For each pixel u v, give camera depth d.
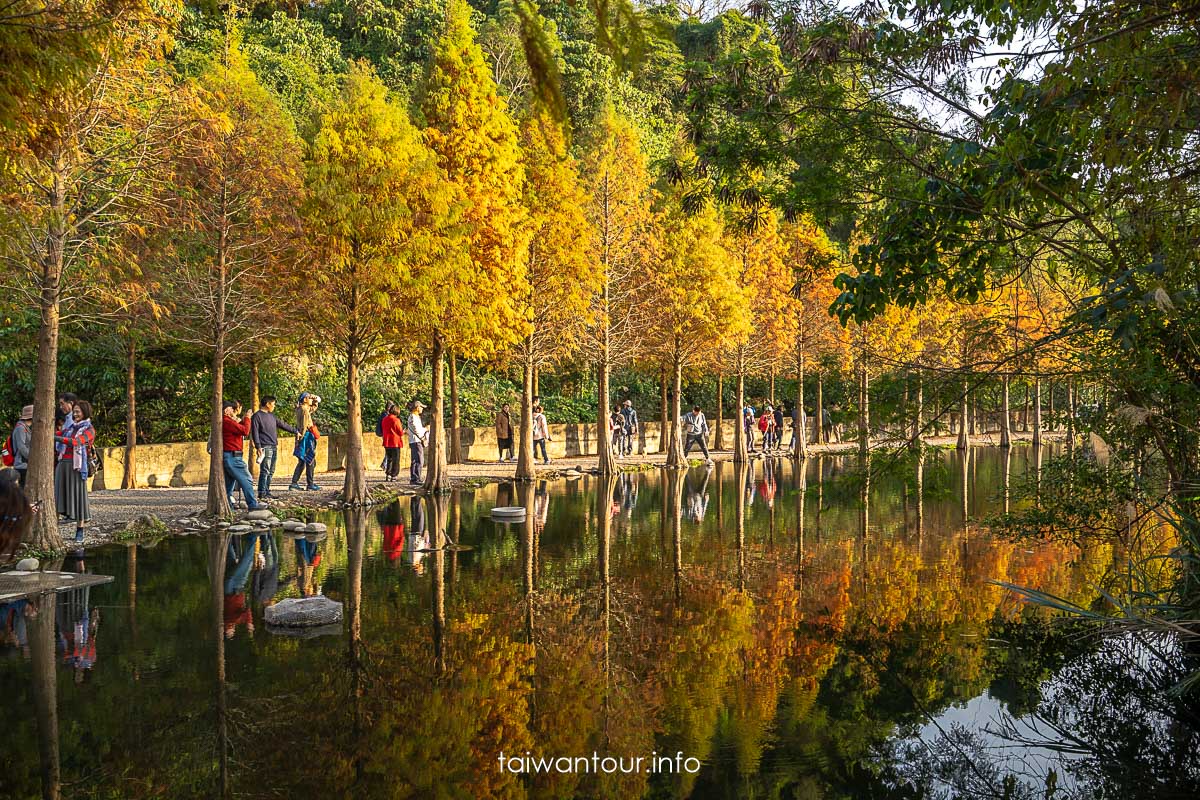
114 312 14.73
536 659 7.95
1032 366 8.62
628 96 45.97
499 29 44.72
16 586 10.30
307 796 5.10
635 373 41.66
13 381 22.86
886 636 8.84
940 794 5.20
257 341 18.70
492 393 35.09
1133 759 5.83
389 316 18.52
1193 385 6.89
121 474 20.92
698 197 9.31
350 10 46.25
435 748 5.85
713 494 22.25
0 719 6.25
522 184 24.39
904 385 8.45
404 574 11.59
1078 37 5.13
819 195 8.64
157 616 9.17
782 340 34.44
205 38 32.12
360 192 17.41
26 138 5.41
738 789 5.30
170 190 14.68
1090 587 10.82
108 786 5.20
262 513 16.02
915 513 18.66
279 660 7.70
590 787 5.29
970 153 6.67
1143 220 5.74
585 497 21.34
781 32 8.30
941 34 7.69
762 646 8.47
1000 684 7.40
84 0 5.32
